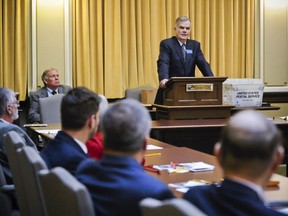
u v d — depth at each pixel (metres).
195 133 4.34
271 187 2.27
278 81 8.37
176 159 3.02
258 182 1.38
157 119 5.24
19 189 2.44
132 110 1.70
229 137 1.36
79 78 7.40
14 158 2.45
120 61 7.50
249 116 1.38
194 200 1.45
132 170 1.65
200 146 4.38
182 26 5.40
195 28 7.78
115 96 7.51
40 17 7.27
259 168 1.35
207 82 4.78
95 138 2.64
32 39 7.26
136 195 1.59
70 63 7.41
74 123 2.31
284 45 8.37
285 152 4.55
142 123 1.70
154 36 7.61
